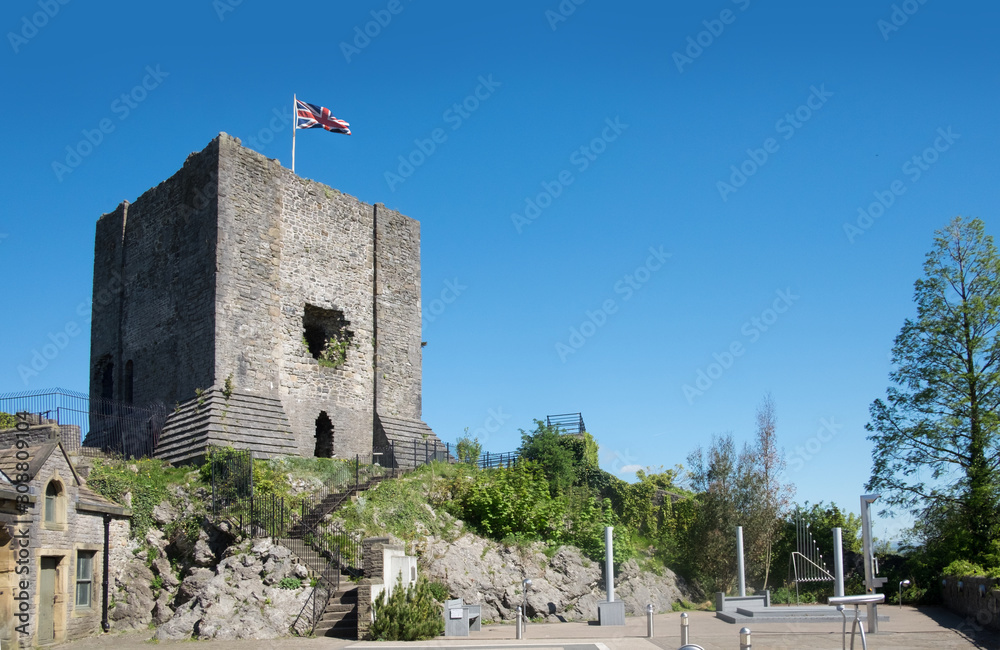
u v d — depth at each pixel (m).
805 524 35.75
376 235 38.69
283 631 20.64
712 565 34.00
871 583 20.16
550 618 26.45
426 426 38.88
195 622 20.94
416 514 27.86
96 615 22.20
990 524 29.11
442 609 22.31
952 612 26.08
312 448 33.66
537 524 29.92
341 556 23.53
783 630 21.47
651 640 19.73
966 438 30.12
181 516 25.62
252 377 31.84
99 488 24.44
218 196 32.19
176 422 30.61
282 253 34.25
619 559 30.56
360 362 36.78
